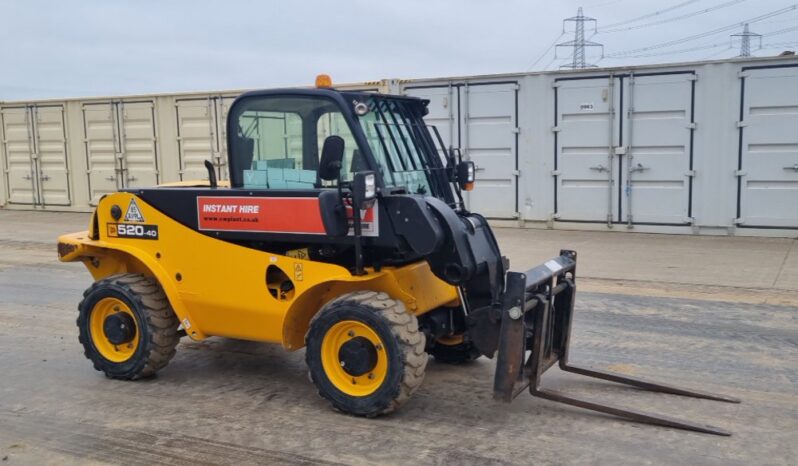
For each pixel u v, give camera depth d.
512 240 11.98
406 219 4.79
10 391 5.64
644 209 12.30
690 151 11.84
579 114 12.43
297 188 5.23
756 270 9.52
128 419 5.05
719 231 11.90
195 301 5.53
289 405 5.25
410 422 4.88
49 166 17.31
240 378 5.87
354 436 4.68
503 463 4.26
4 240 13.56
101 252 5.95
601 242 11.69
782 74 11.19
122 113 16.14
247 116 5.36
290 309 5.12
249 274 5.30
